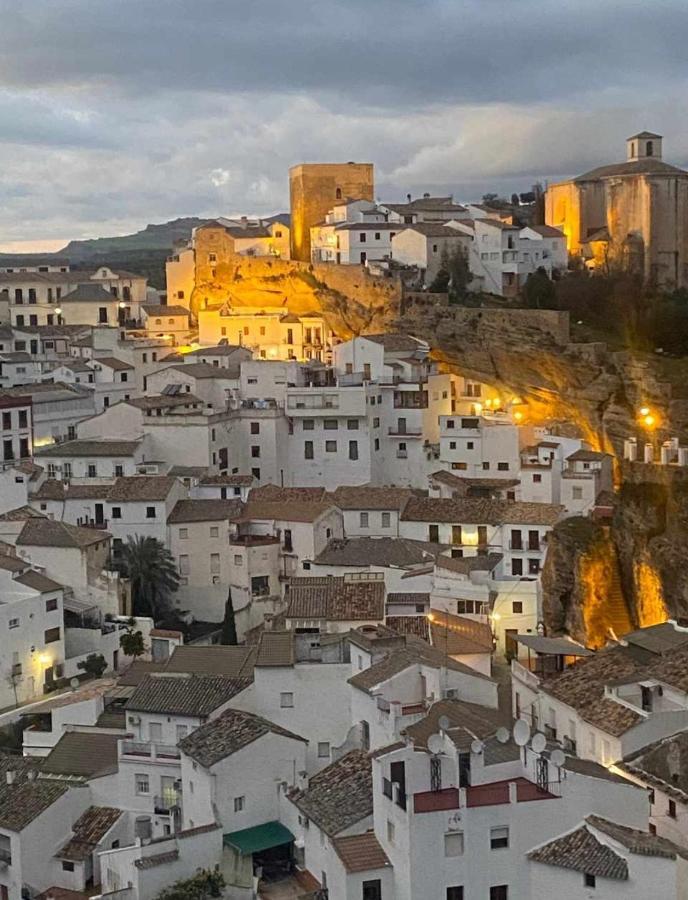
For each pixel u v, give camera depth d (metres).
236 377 164.12
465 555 128.88
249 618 128.75
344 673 90.50
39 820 82.44
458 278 184.12
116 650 120.25
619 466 139.75
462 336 169.00
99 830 84.31
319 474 155.25
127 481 136.00
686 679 84.12
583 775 68.00
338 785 76.88
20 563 116.81
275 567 130.38
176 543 132.12
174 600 131.88
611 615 126.50
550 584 124.00
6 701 109.06
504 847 66.31
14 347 195.50
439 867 65.25
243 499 141.00
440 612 111.88
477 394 162.75
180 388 161.75
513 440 146.25
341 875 67.50
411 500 135.75
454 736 69.75
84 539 124.81
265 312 186.50
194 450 149.50
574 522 130.38
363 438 153.00
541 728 92.06
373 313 179.75
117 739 92.12
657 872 63.50
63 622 116.00
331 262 190.88
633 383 153.62
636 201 194.00
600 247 196.25
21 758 92.81
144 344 190.50
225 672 96.25
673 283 193.25
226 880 74.12
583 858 65.19
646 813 69.56
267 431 154.62
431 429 157.12
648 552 124.19
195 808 81.06
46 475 145.25
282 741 81.38
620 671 90.75
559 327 161.88
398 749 69.75
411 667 85.50
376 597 108.94
